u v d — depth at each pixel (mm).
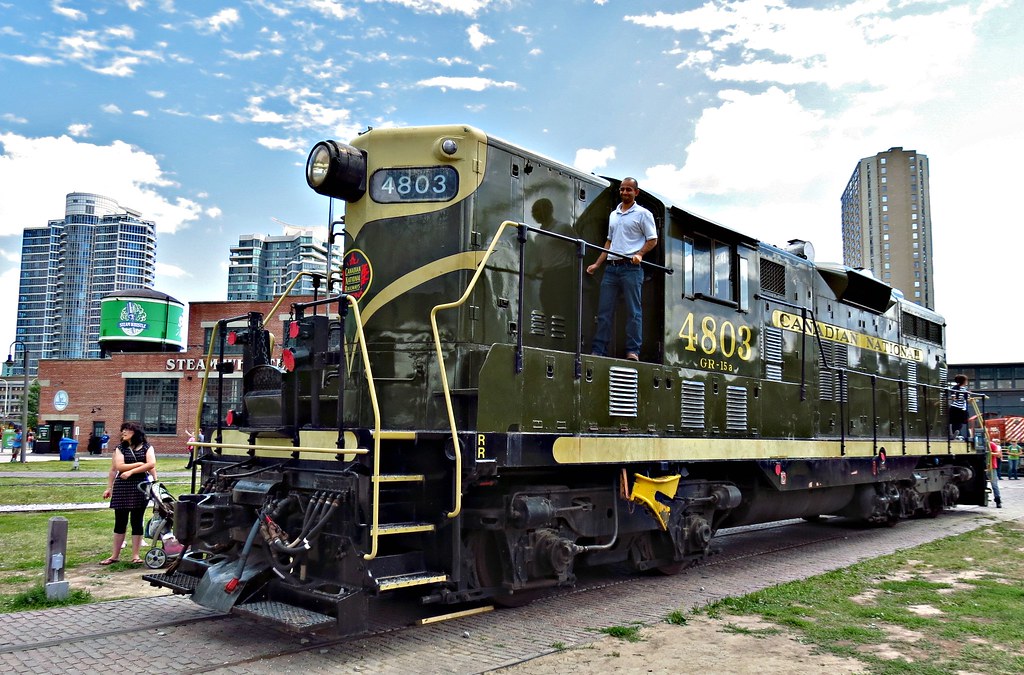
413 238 6688
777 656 5270
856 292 12477
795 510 10547
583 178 7949
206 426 7301
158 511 7895
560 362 6449
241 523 5980
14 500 15086
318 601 5289
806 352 10633
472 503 6145
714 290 8742
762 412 9180
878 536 11789
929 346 15742
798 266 11000
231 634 5699
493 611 6547
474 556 6184
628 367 7184
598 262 7273
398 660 5113
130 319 38750
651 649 5422
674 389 7754
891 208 110062
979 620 6285
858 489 12133
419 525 5578
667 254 7938
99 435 37719
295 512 5855
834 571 8422
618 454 6879
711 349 8531
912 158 109938
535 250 7277
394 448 5938
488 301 6691
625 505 7352
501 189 6961
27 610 6441
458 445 5449
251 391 6910
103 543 9891
